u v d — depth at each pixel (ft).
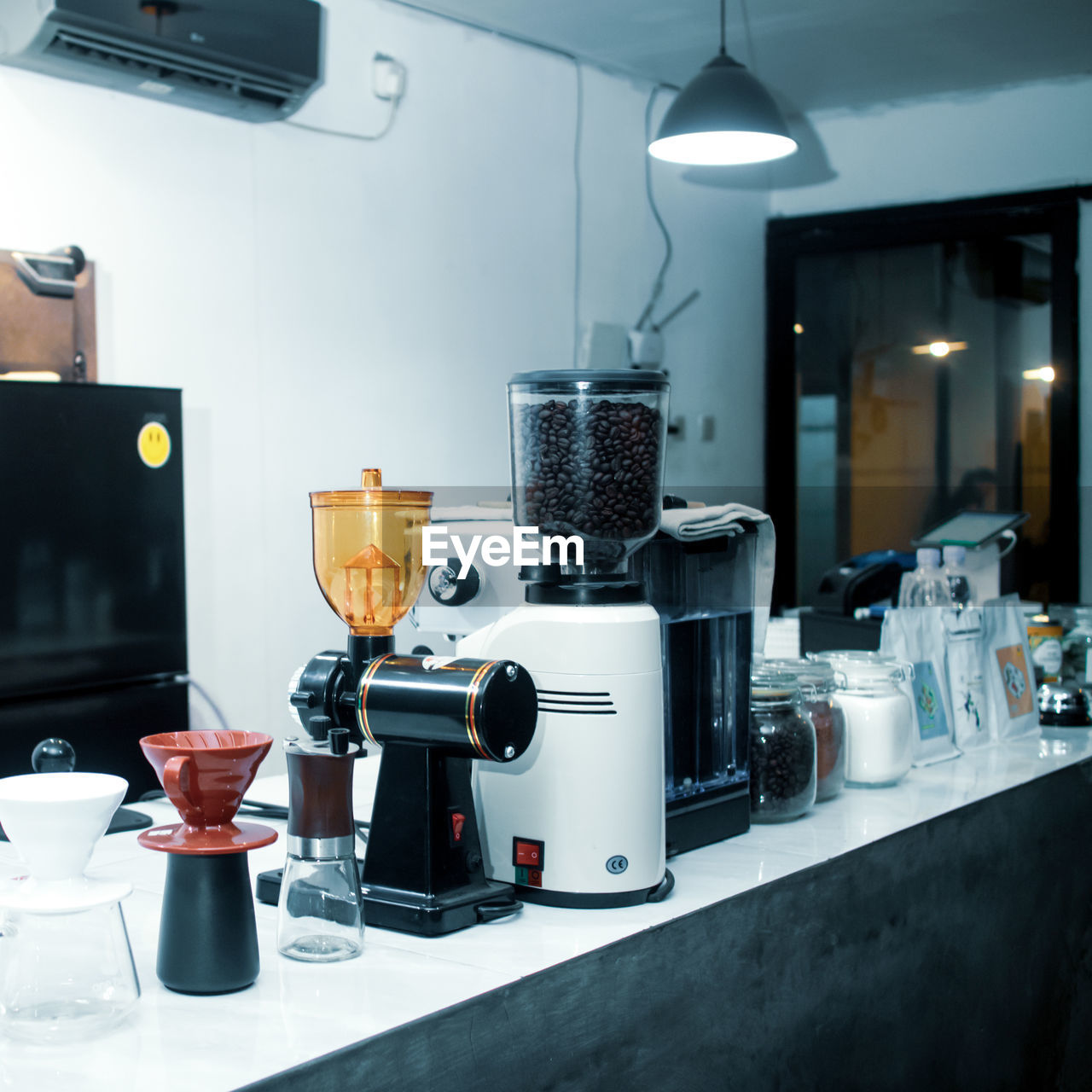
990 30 12.74
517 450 3.76
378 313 11.76
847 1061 4.39
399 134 11.85
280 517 11.02
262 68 9.43
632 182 14.60
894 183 15.61
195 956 2.96
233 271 10.55
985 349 15.15
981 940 5.27
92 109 9.51
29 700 8.32
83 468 8.54
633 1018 3.44
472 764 3.83
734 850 4.38
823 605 8.77
